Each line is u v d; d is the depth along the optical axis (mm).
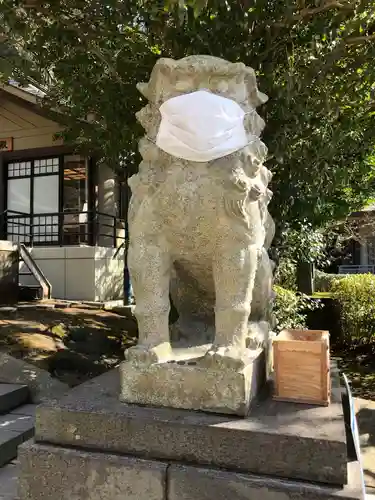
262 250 2021
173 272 2084
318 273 9211
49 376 3502
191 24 2639
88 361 3898
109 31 2785
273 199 3193
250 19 2717
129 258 1811
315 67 2715
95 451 1616
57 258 7559
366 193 4141
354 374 5652
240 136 1667
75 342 4367
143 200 1757
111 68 2918
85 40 2816
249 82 1818
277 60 3043
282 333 2090
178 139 1604
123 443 1591
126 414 1611
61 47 2924
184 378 1660
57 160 9203
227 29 2770
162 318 1809
